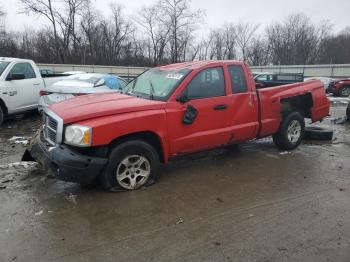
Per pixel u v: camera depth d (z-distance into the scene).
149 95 5.27
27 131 8.88
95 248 3.42
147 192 4.78
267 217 4.09
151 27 58.75
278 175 5.57
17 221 3.93
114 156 4.55
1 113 9.36
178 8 56.75
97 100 5.00
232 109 5.68
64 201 4.46
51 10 51.28
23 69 10.12
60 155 4.30
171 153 5.08
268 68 47.88
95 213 4.14
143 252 3.36
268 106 6.34
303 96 7.24
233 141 5.87
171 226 3.86
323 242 3.55
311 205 4.43
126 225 3.87
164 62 59.09
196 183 5.17
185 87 5.14
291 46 70.56
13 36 57.03
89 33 57.09
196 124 5.24
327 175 5.59
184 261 3.23
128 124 4.54
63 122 4.36
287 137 6.94
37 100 10.44
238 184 5.15
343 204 4.46
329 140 8.20
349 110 10.87
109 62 58.34
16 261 3.20
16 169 5.64
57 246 3.45
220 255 3.32
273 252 3.38
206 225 3.89
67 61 54.31
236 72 5.85
